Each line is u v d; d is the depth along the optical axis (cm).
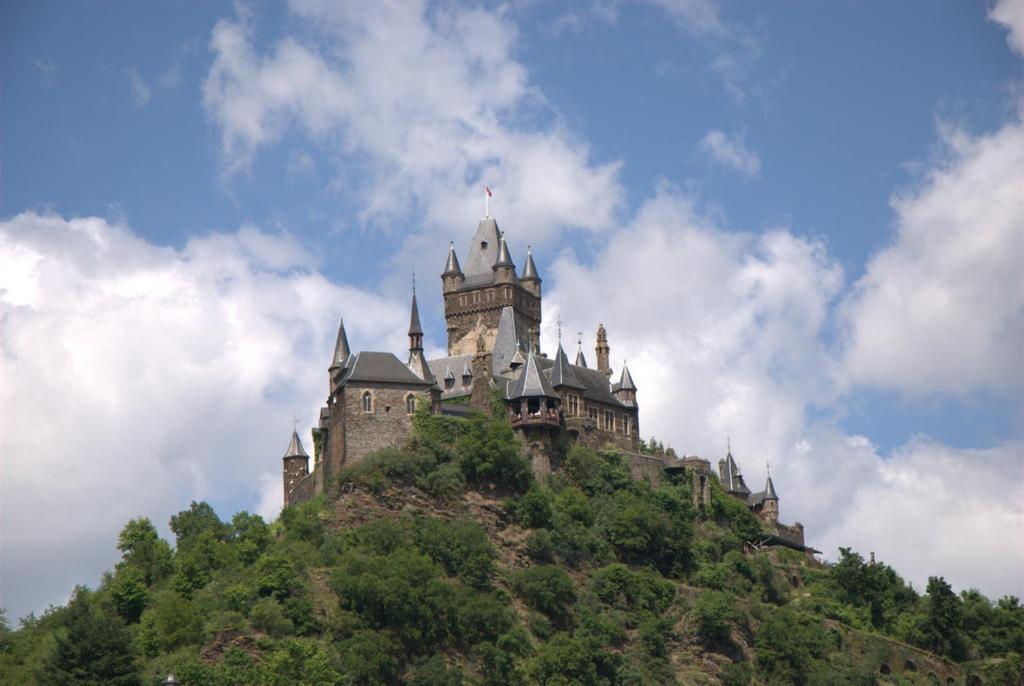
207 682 17325
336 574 19688
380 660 18538
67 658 16950
